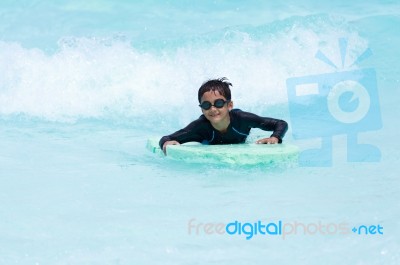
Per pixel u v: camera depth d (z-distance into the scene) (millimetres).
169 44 28375
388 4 36250
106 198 14922
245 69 27219
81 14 34750
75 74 26438
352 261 11047
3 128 22766
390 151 18922
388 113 23438
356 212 13500
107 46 27672
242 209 13906
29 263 11258
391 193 14836
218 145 19531
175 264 11109
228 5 35656
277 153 17844
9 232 12719
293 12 34781
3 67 26578
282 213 13570
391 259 11086
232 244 11922
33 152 19641
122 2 36000
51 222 13289
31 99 25438
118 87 26141
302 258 11219
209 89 19219
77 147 20453
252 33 29344
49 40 31484
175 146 19047
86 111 24953
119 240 12219
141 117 24469
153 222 13180
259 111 24484
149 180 16562
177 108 25188
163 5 35594
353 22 32812
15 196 15125
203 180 16516
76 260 11344
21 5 35938
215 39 28781
